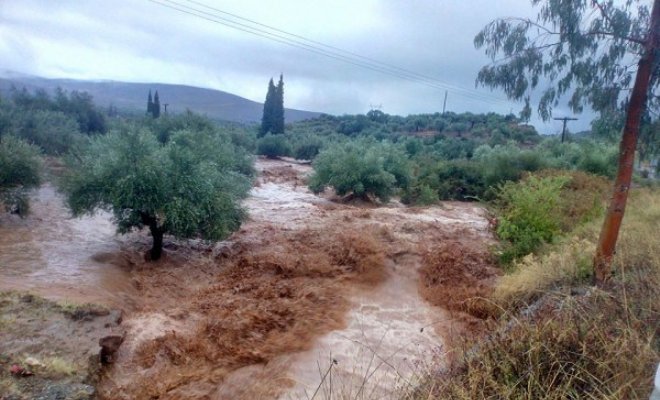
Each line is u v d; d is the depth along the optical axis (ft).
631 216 30.27
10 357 15.01
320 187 65.67
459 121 202.90
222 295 25.79
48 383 14.02
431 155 101.76
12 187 34.09
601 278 18.40
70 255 27.84
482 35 18.13
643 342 11.65
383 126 206.18
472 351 13.88
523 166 70.79
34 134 63.46
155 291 25.34
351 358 19.97
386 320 24.48
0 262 25.18
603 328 12.34
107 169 28.63
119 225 29.55
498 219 35.94
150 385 16.74
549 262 22.98
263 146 134.51
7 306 18.61
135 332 20.11
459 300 26.07
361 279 29.17
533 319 14.51
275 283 27.91
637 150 18.84
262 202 55.83
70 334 17.33
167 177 29.09
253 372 18.60
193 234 29.94
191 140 38.91
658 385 8.91
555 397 9.94
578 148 84.38
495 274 29.91
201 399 16.49
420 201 65.92
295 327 22.67
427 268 30.60
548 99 18.01
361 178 62.54
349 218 45.83
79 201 29.01
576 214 36.24
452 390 11.19
